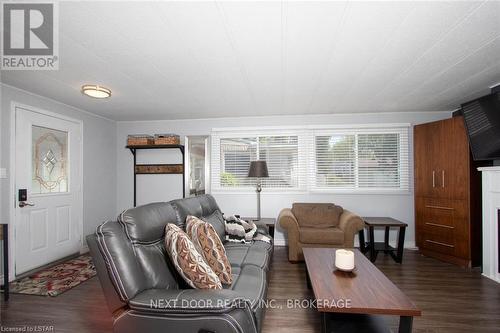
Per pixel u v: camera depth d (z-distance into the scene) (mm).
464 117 2768
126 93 2867
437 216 3262
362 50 1881
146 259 1392
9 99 2596
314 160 3982
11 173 2607
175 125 4289
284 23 1534
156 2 1329
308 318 1922
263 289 1616
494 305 2105
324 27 1580
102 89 2617
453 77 2432
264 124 4078
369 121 3867
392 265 3051
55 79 2426
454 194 3078
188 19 1482
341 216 3518
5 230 2205
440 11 1425
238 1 1332
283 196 4035
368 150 3881
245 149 4141
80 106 3398
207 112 3812
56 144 3166
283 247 3893
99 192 3916
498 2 1346
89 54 1919
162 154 4320
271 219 3670
